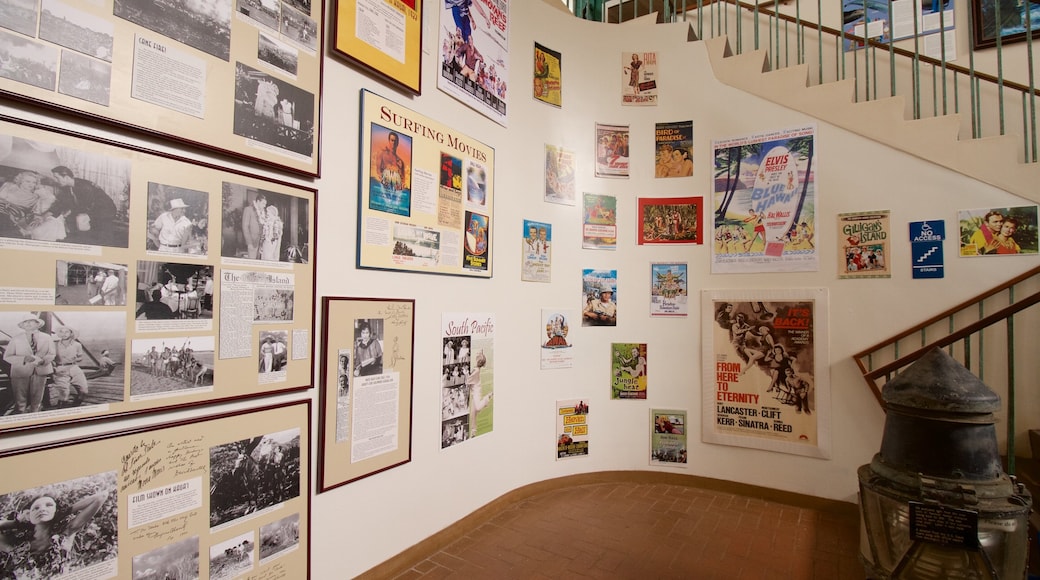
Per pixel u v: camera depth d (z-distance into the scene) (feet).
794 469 11.44
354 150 7.36
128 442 4.77
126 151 4.76
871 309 10.89
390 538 7.93
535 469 11.66
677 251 12.80
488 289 10.38
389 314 7.89
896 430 5.45
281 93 6.21
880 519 5.37
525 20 11.58
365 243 7.43
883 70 14.10
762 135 12.14
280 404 6.17
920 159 10.61
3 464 4.02
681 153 12.87
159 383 4.98
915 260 10.55
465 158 9.66
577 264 12.55
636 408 12.78
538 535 9.48
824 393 11.22
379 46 7.64
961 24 13.38
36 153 4.21
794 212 11.73
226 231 5.59
